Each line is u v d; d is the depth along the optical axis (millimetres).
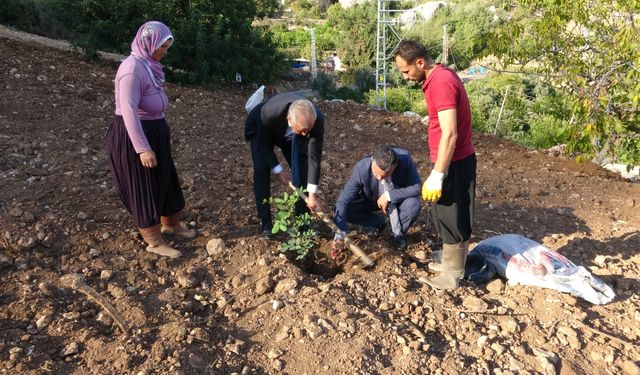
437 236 4602
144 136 3480
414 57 3123
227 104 8867
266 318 3377
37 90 7316
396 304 3561
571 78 7594
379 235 4574
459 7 34312
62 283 3543
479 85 20219
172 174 3959
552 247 4480
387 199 4137
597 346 3311
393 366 3062
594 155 7426
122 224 4273
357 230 4629
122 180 3709
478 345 3254
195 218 4551
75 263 3770
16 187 4582
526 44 8070
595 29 7824
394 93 19406
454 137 3096
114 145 3607
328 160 6406
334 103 10281
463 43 30266
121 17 11789
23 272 3613
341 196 4184
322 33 37656
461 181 3387
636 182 7043
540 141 12336
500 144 8578
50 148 5559
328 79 19172
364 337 3225
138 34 3471
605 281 4008
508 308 3576
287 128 3887
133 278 3664
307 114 3508
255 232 4328
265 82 13844
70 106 7035
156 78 3574
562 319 3494
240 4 12812
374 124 8906
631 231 4883
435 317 3451
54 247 3877
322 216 3951
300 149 4008
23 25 14609
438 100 3102
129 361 2941
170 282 3701
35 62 8695
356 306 3486
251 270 3844
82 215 4238
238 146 6613
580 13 7512
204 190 5109
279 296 3559
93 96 7566
